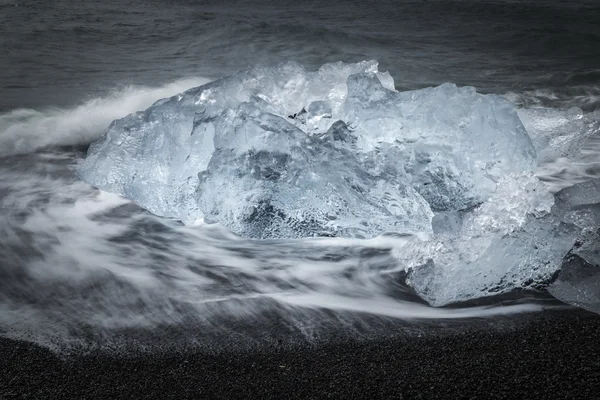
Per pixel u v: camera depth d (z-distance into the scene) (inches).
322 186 171.8
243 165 176.2
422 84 372.5
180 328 119.6
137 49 489.4
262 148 178.1
